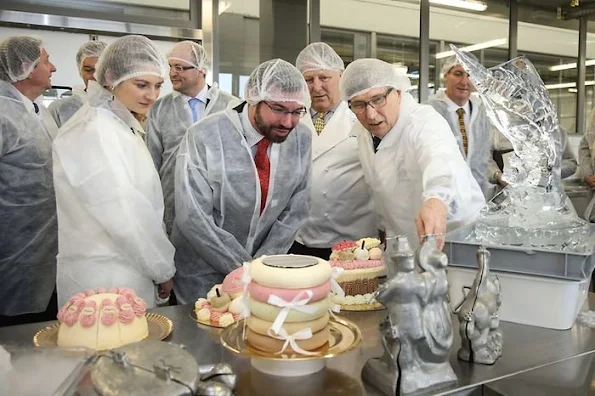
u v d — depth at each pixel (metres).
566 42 4.91
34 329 1.24
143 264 1.63
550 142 1.34
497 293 1.04
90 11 3.06
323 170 2.47
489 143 3.03
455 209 1.65
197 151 1.77
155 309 1.39
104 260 1.62
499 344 1.05
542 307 1.21
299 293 0.95
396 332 0.88
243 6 3.56
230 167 1.79
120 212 1.57
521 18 4.64
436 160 1.66
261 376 0.98
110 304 1.15
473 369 1.00
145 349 0.89
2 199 2.19
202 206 1.76
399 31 4.10
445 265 0.93
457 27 4.36
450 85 2.92
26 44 2.24
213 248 1.76
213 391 0.79
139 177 1.68
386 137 1.91
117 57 1.70
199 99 2.80
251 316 1.00
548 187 1.36
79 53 2.96
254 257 1.91
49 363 0.87
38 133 2.29
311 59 2.45
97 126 1.60
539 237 1.25
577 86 5.02
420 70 4.20
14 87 2.27
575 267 1.15
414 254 0.94
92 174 1.56
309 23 3.75
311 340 0.97
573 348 1.10
